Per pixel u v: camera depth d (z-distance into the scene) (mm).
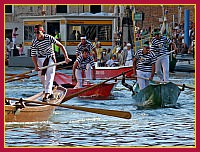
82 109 19734
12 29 61188
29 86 34406
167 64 28703
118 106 24828
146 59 25500
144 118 21609
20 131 18531
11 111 19266
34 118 19828
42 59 22000
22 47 54844
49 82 21906
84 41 30312
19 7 60906
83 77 28156
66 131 18797
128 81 36812
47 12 59562
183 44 47875
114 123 20438
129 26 49656
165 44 28828
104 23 50031
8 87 33656
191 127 19812
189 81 36750
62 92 23547
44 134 18266
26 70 48469
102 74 36781
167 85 24516
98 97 27703
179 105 25109
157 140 17672
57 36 50125
